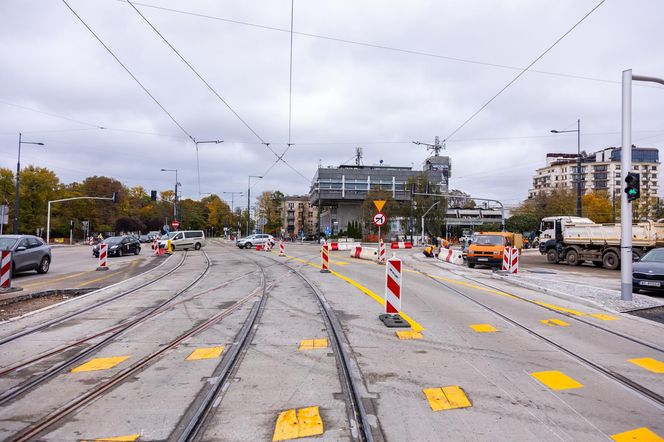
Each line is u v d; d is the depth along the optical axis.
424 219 67.19
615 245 26.80
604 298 12.36
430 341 7.61
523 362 6.47
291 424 4.35
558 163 124.50
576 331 8.60
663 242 25.05
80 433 4.20
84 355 6.79
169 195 111.69
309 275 18.59
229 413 4.62
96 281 16.50
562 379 5.74
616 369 6.24
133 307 10.90
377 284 15.58
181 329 8.54
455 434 4.16
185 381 5.61
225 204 119.25
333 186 80.88
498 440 4.05
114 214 88.75
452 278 18.39
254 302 11.62
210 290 13.93
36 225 63.75
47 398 5.07
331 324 8.93
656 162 117.81
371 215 69.12
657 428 4.37
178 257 31.67
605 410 4.79
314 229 136.88
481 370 6.06
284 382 5.57
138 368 6.15
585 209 63.12
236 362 6.43
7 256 13.15
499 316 9.95
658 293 15.41
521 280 17.02
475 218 104.12
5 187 62.19
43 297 12.91
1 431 4.25
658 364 6.50
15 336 7.89
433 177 80.44
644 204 60.88
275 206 110.12
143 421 4.45
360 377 5.73
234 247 51.81
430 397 5.05
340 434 4.16
